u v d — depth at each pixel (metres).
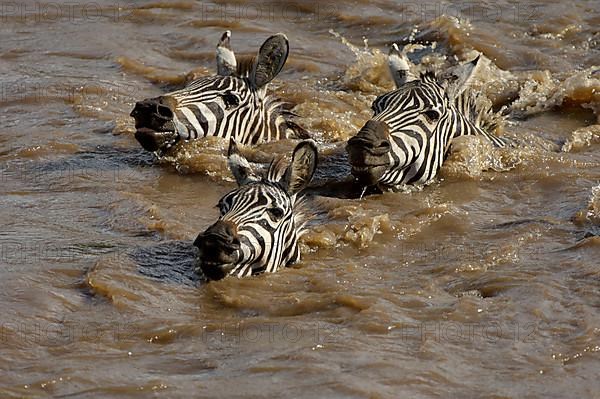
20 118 17.22
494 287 11.02
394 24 22.33
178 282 11.20
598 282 11.05
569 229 12.58
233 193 11.52
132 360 9.60
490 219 13.07
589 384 9.21
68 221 13.03
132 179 14.56
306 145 11.90
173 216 13.10
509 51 20.47
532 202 13.63
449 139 14.38
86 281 11.12
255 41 21.53
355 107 17.45
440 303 10.72
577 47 21.02
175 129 14.56
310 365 9.41
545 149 15.54
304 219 12.55
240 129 15.12
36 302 10.66
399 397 8.96
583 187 13.94
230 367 9.45
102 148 15.82
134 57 20.48
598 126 16.19
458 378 9.30
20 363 9.52
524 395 9.03
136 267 11.48
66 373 9.30
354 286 11.09
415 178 13.91
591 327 10.09
